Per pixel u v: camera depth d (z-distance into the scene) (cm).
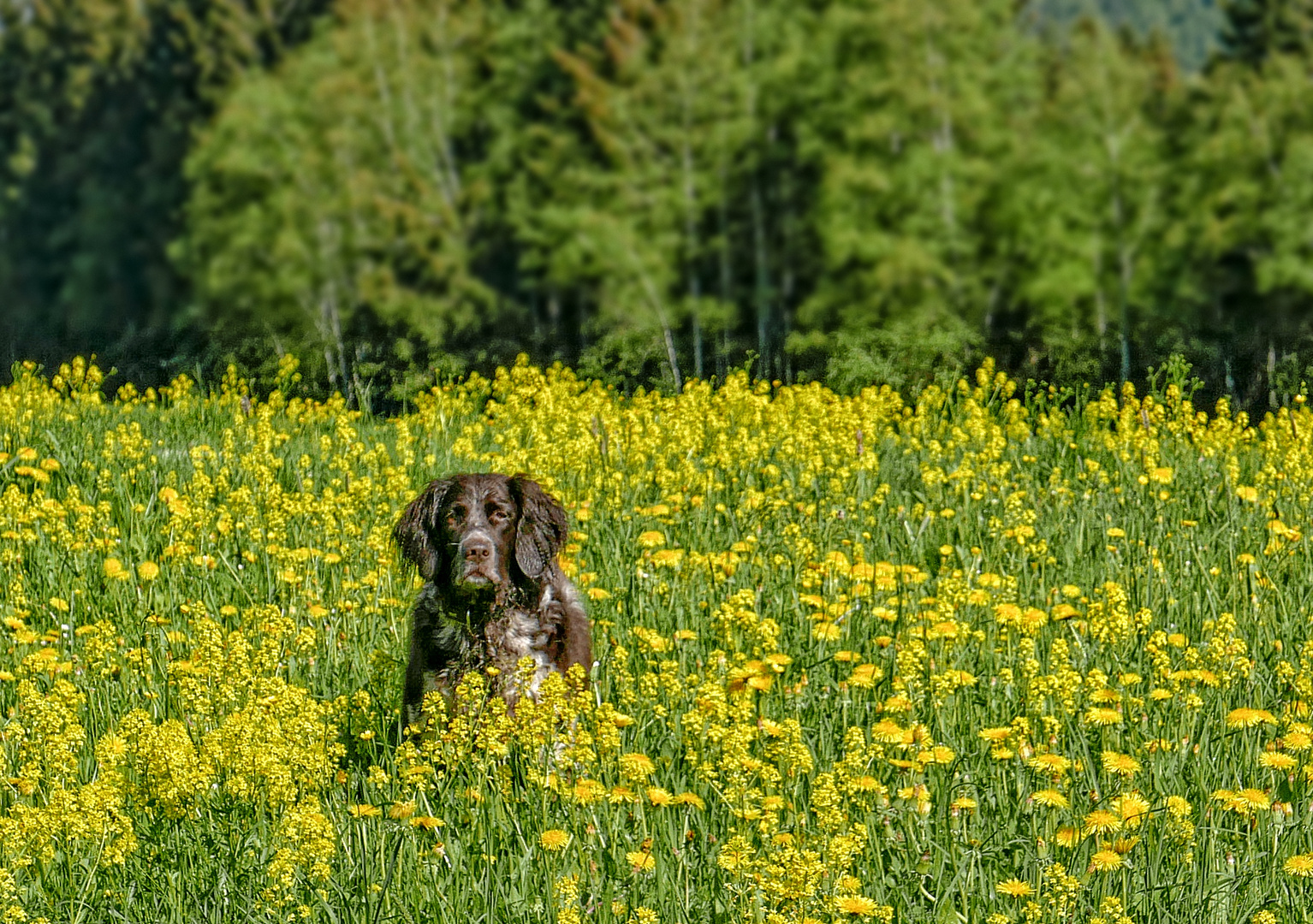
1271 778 502
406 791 475
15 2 5731
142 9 5688
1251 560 756
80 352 3706
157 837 429
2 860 418
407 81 4662
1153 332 3650
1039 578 779
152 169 5284
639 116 4450
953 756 471
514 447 1043
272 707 488
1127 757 444
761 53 4488
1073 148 4200
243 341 3438
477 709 500
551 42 4788
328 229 4434
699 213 4334
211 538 814
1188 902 411
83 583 738
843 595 689
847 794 441
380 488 917
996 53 4297
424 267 4481
